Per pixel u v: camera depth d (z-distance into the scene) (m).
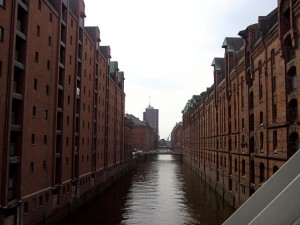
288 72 20.95
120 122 75.12
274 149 23.31
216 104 48.69
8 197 22.22
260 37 26.73
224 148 42.38
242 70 32.91
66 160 34.09
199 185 57.72
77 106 38.91
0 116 20.59
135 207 38.44
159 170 91.56
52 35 29.66
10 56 21.56
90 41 44.34
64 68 32.66
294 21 19.41
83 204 40.22
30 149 25.14
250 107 30.02
